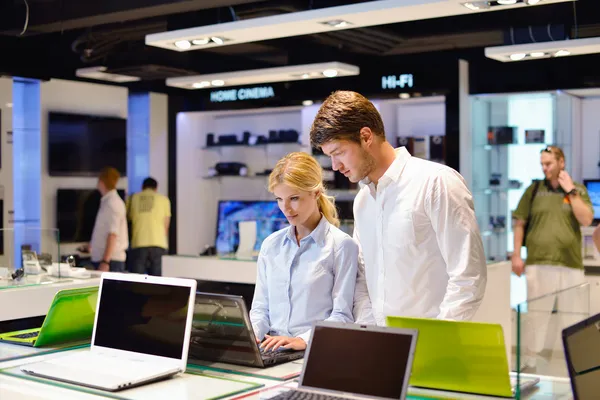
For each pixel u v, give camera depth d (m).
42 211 8.03
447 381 2.17
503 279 5.58
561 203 6.43
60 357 2.73
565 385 2.07
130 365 2.48
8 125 7.57
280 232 3.06
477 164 7.78
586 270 6.93
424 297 2.64
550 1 4.21
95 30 6.93
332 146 2.56
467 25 6.88
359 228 2.85
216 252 7.02
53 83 8.12
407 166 2.65
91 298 2.97
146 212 8.37
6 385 2.38
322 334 2.20
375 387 2.05
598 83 7.06
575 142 7.59
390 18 4.61
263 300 3.10
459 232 2.49
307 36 7.19
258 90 9.00
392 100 8.20
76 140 8.31
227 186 9.74
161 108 9.45
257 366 2.56
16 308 4.71
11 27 6.23
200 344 2.69
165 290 2.54
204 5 5.52
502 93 7.54
